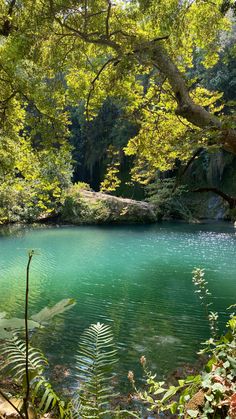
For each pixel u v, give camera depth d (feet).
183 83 15.57
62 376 18.24
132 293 35.12
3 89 27.37
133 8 21.76
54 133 27.14
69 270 44.65
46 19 20.40
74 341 23.27
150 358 21.17
